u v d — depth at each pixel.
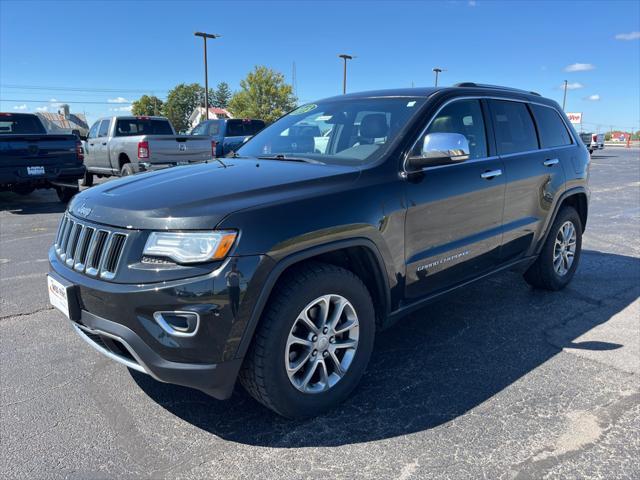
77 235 2.79
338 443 2.60
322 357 2.77
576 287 5.11
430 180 3.29
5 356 3.55
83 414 2.85
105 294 2.45
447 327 4.09
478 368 3.40
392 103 3.68
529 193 4.23
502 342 3.81
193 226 2.38
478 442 2.60
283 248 2.48
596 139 37.78
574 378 3.26
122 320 2.42
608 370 3.37
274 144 3.93
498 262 4.06
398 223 3.06
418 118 3.42
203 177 2.98
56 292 2.80
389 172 3.10
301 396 2.70
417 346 3.74
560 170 4.60
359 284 2.87
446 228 3.43
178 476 2.36
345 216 2.76
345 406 2.94
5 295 4.82
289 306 2.54
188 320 2.34
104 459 2.47
